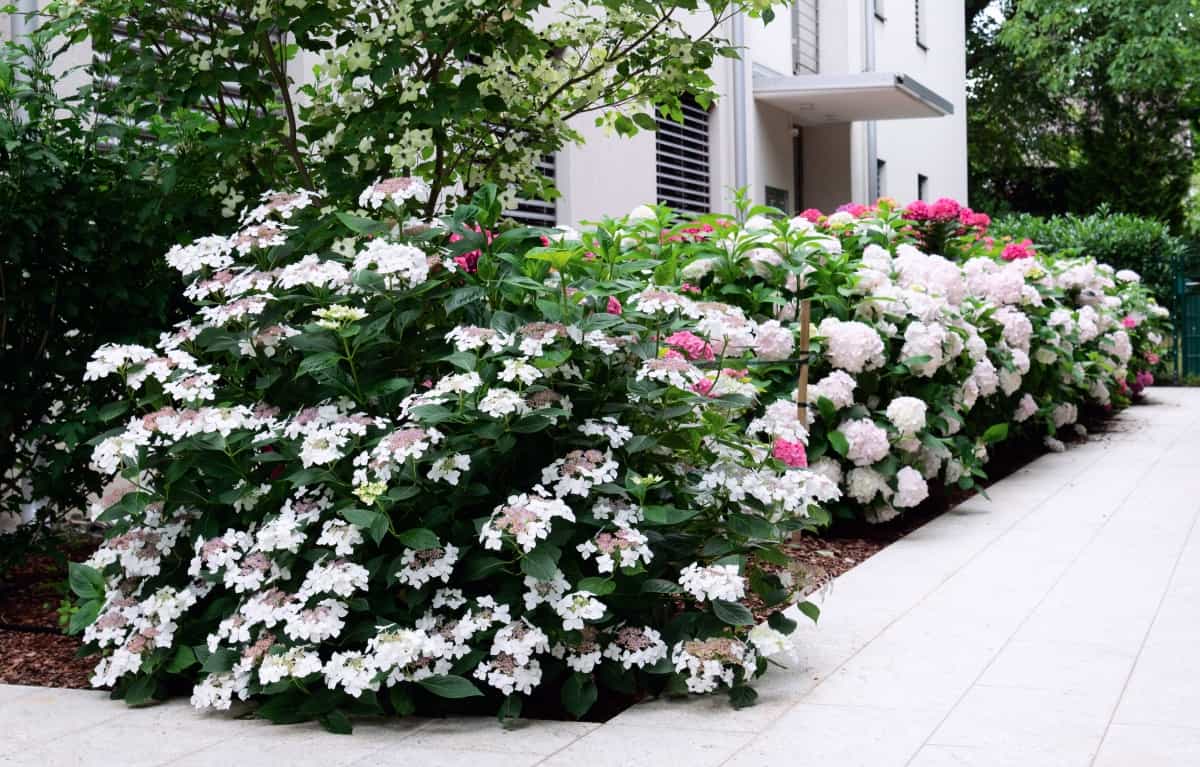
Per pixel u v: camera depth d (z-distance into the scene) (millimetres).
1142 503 7680
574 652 4008
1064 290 11594
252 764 3486
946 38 23219
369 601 4012
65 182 5379
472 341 3994
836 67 17453
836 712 3838
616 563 4000
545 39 6020
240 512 4270
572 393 4363
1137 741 3475
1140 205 31000
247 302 4207
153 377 4426
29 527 5637
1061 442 10719
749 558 4496
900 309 7227
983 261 9625
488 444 4090
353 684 3727
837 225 8570
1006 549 6379
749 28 14578
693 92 6129
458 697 3758
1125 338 12383
